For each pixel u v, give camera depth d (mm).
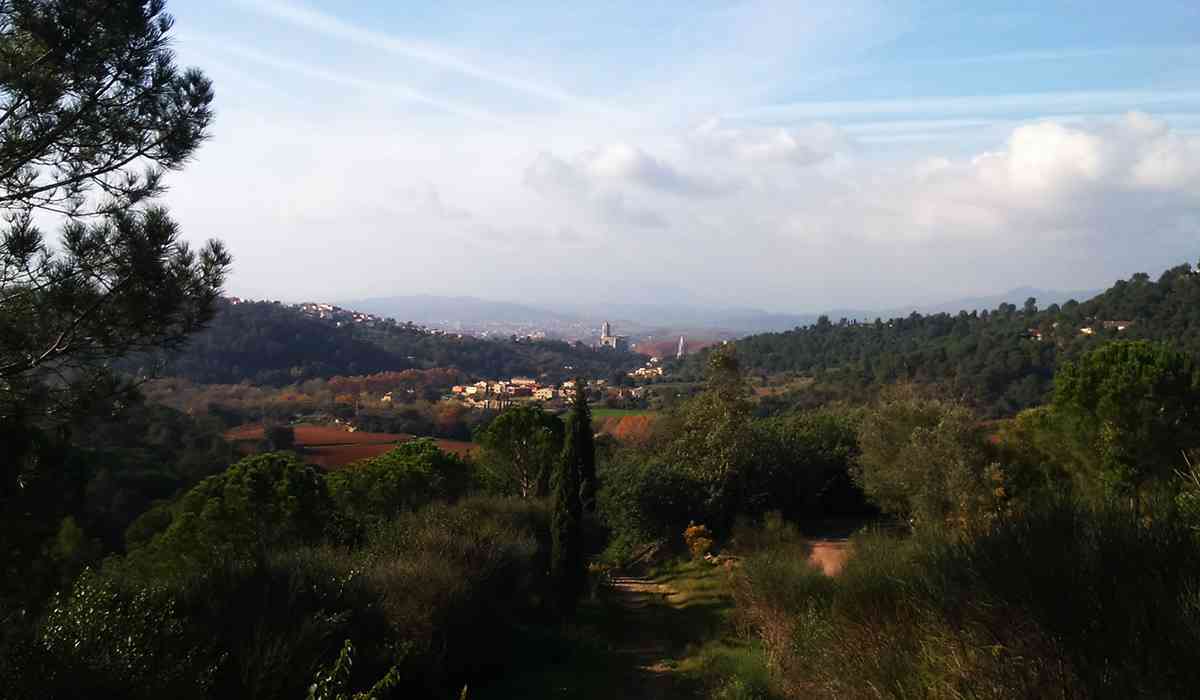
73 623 5246
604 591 17766
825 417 27000
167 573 10555
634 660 12234
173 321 6109
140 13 5887
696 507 22359
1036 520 4426
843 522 23422
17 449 5906
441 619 9680
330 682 3863
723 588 16312
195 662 5863
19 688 4461
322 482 14555
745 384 23359
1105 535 3982
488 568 11305
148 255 5770
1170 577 3580
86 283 5688
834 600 7215
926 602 4727
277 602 7484
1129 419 14203
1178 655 3080
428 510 13898
